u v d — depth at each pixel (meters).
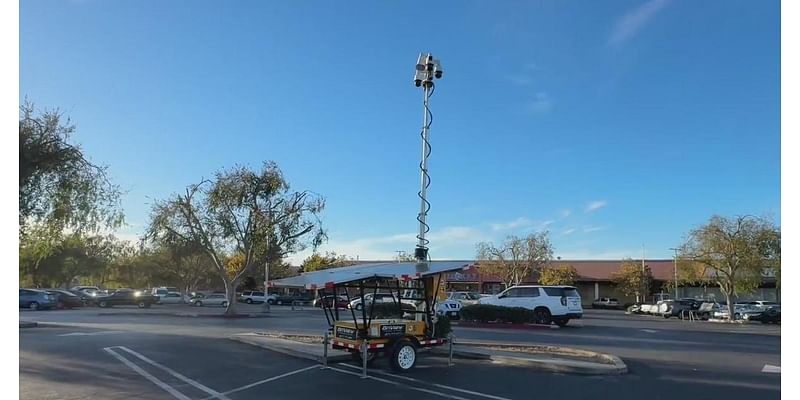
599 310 63.50
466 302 35.00
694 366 14.57
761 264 44.88
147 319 32.38
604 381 12.30
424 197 17.44
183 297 59.78
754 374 13.36
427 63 17.64
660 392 11.14
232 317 36.09
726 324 39.19
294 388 11.37
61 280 64.94
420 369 13.83
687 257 47.56
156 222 36.16
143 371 13.20
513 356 15.07
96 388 11.11
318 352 15.73
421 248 17.19
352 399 10.35
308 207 37.84
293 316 37.97
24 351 16.47
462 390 11.24
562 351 16.38
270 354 16.36
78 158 14.66
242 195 36.19
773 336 25.45
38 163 13.75
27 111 13.86
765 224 45.69
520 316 27.34
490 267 65.94
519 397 10.62
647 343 20.47
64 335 21.22
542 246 65.25
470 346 17.41
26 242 14.88
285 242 36.84
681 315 49.81
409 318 15.29
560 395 10.80
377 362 14.83
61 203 14.50
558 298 28.72
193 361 14.88
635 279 65.44
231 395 10.62
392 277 13.78
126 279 76.44
